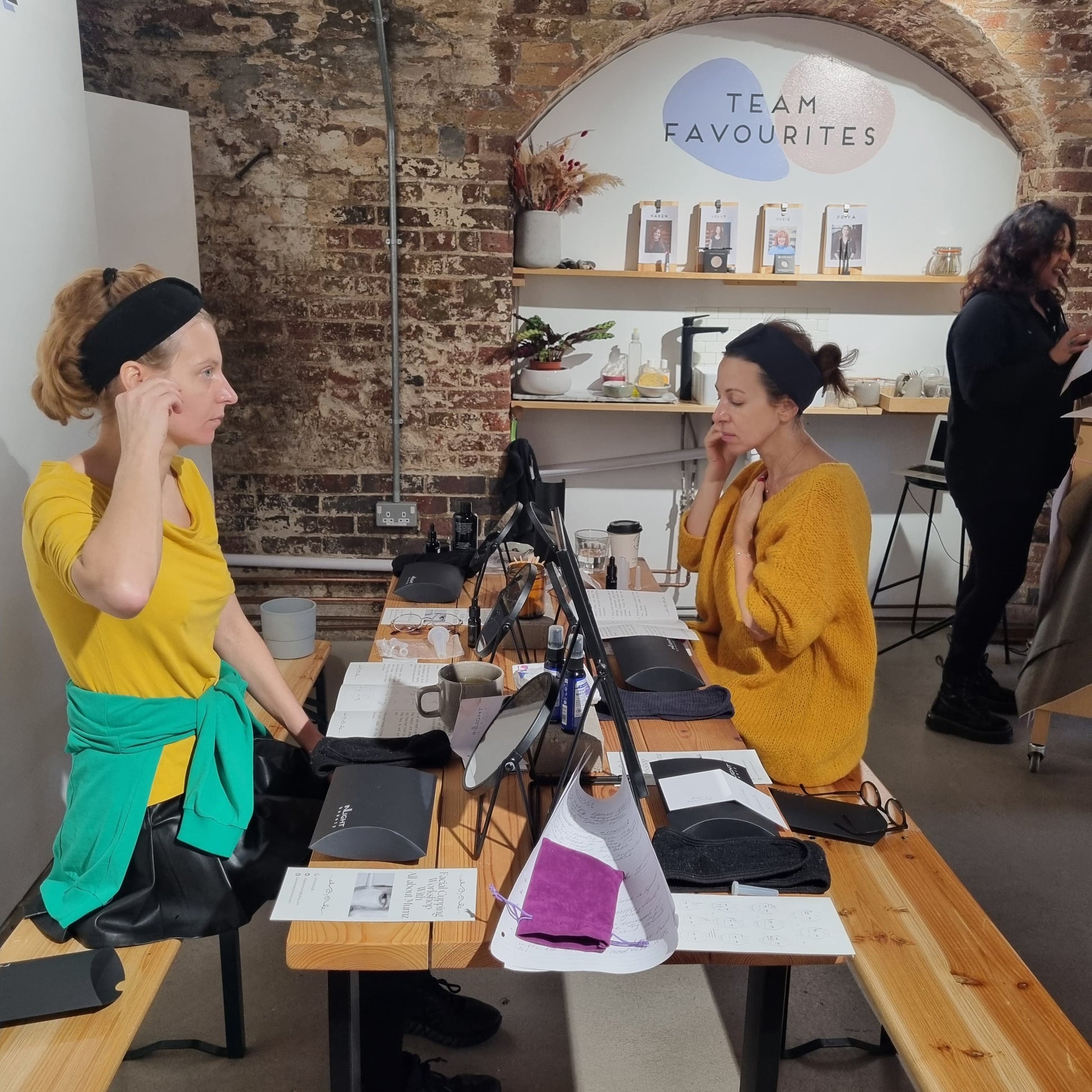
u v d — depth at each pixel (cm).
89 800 164
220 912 165
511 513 209
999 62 403
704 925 136
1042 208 328
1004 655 437
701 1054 210
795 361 217
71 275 261
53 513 155
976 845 291
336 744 177
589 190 427
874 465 471
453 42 386
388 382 418
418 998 208
